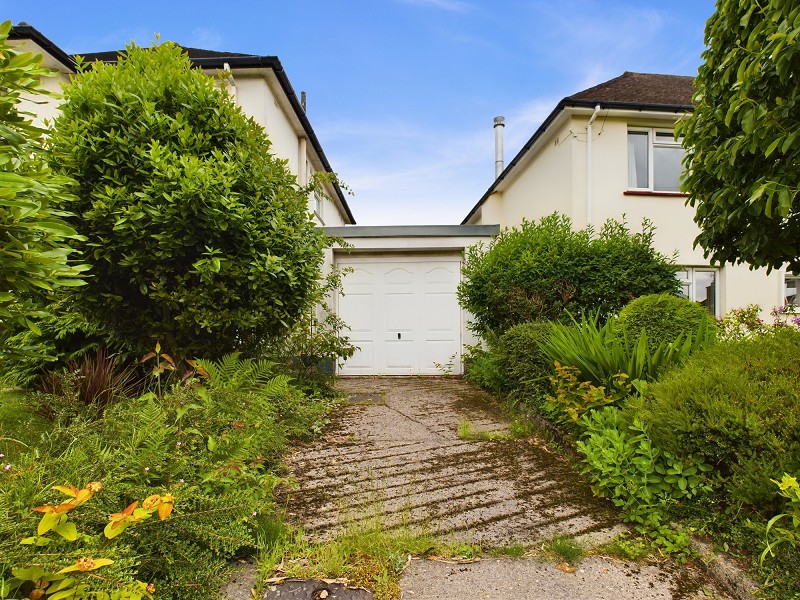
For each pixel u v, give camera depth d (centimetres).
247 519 207
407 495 287
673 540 228
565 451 365
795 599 178
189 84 390
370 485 304
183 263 386
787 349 264
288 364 569
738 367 259
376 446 391
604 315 648
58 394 371
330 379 612
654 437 259
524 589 195
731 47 294
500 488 300
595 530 244
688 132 337
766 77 259
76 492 144
